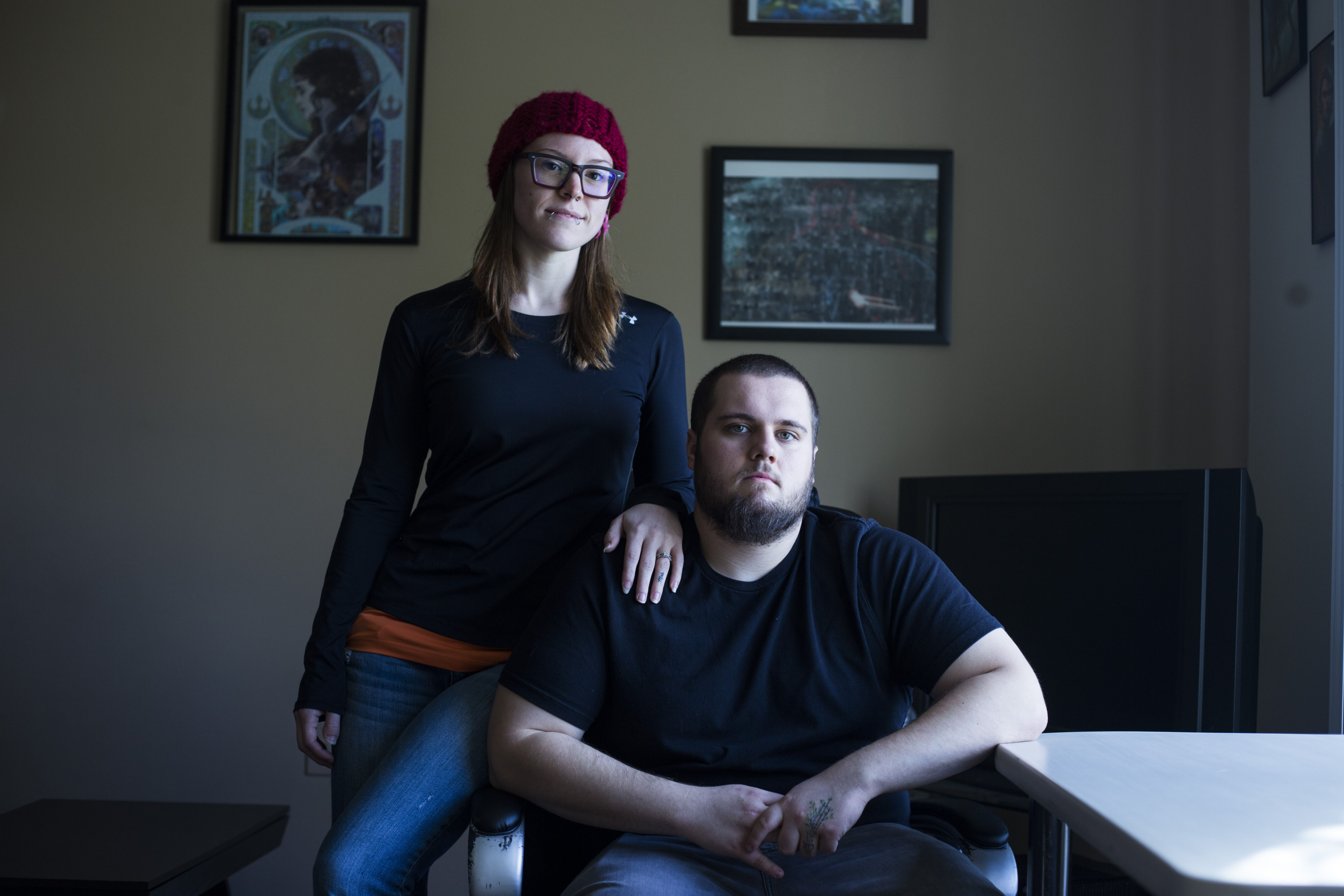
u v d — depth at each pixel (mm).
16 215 2430
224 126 2426
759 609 1227
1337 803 792
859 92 2385
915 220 2350
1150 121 2338
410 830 1224
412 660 1387
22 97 2445
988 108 2369
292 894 2305
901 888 1060
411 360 1458
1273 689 2066
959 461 2326
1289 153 2092
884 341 2328
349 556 1425
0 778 2336
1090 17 2365
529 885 1261
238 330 2400
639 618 1211
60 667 2348
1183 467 2279
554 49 2414
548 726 1167
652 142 2395
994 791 1784
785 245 2359
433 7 2430
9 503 2385
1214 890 621
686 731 1188
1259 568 1644
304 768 2316
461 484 1410
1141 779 863
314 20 2426
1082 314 2330
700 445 1251
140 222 2420
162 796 2322
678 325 1585
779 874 1025
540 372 1422
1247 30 2303
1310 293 1999
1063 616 1822
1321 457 1938
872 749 1063
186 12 2449
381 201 2396
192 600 2354
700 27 2410
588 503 1436
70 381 2402
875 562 1250
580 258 1503
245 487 2373
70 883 1608
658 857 1123
